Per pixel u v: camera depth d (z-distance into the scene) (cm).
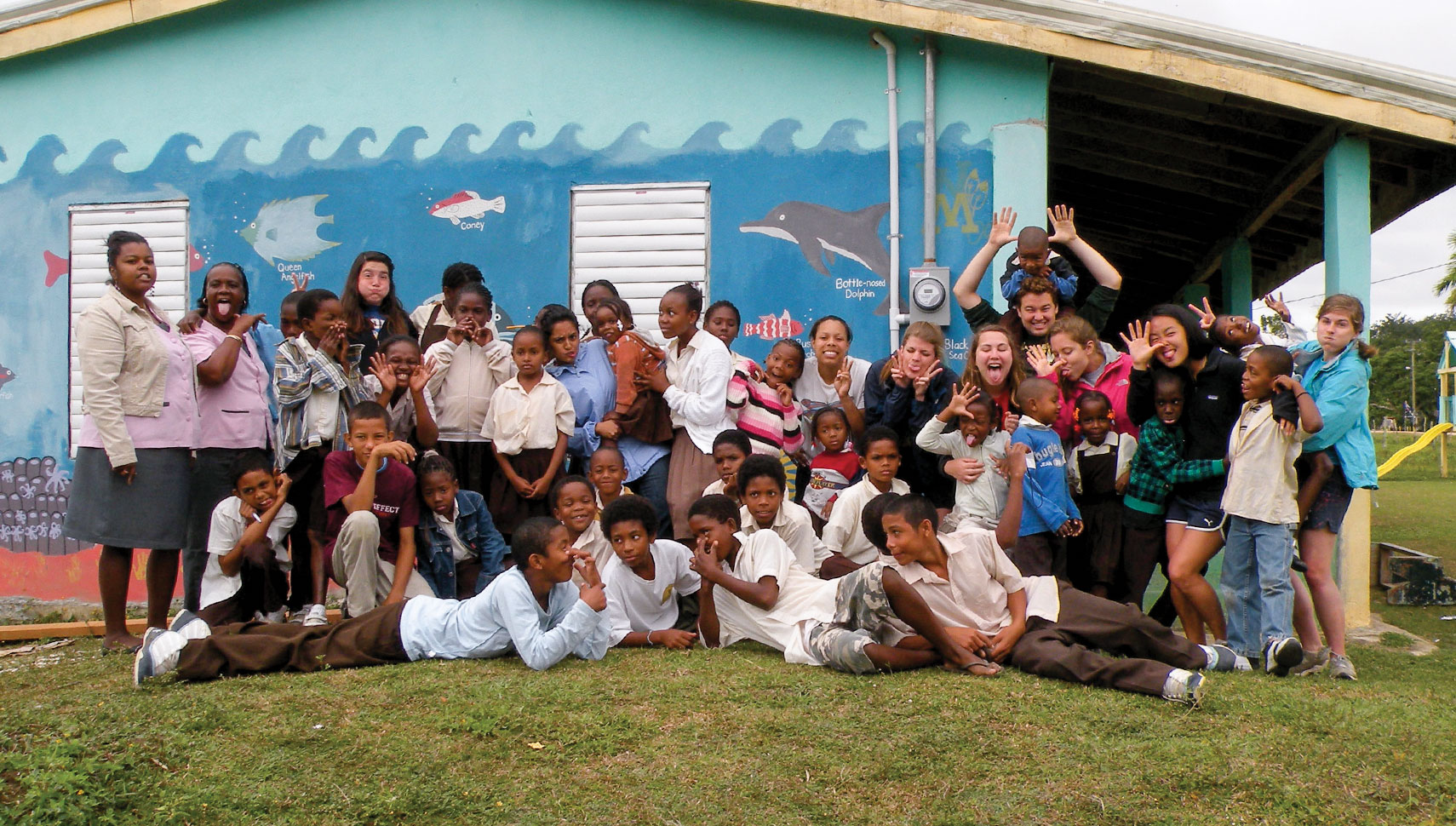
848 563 506
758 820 312
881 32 673
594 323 615
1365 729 367
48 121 765
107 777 338
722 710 386
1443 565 891
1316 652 508
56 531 754
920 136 672
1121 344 1516
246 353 548
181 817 316
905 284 671
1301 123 705
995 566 455
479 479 577
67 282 760
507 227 717
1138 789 325
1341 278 637
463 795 327
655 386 574
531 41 718
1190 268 1312
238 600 521
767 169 690
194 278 746
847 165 680
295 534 542
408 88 729
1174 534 498
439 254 723
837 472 552
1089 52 617
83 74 761
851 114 681
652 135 704
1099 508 526
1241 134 777
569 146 713
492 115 721
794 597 472
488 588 461
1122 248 1291
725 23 696
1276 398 466
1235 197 948
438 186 725
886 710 383
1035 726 368
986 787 328
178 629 461
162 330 510
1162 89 705
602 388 595
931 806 318
